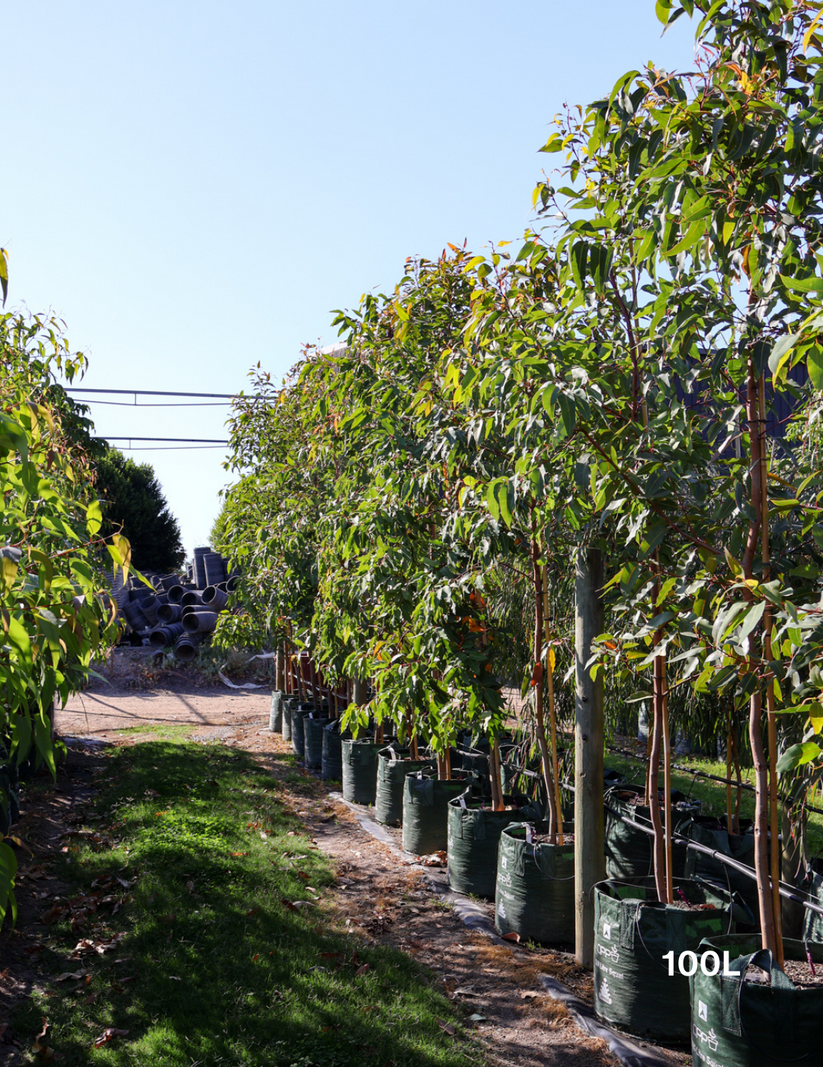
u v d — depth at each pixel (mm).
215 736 11391
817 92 2293
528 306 3359
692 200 2332
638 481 2637
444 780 5977
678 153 2348
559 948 4355
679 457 2711
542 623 4676
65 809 6949
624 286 3107
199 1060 3156
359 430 5680
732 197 2260
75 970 3898
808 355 1766
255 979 3791
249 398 10375
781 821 4023
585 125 3104
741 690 2449
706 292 2484
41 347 6738
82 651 2535
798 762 1903
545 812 5680
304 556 8484
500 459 4207
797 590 2510
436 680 5145
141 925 4301
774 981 2594
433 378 4836
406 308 5285
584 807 4137
